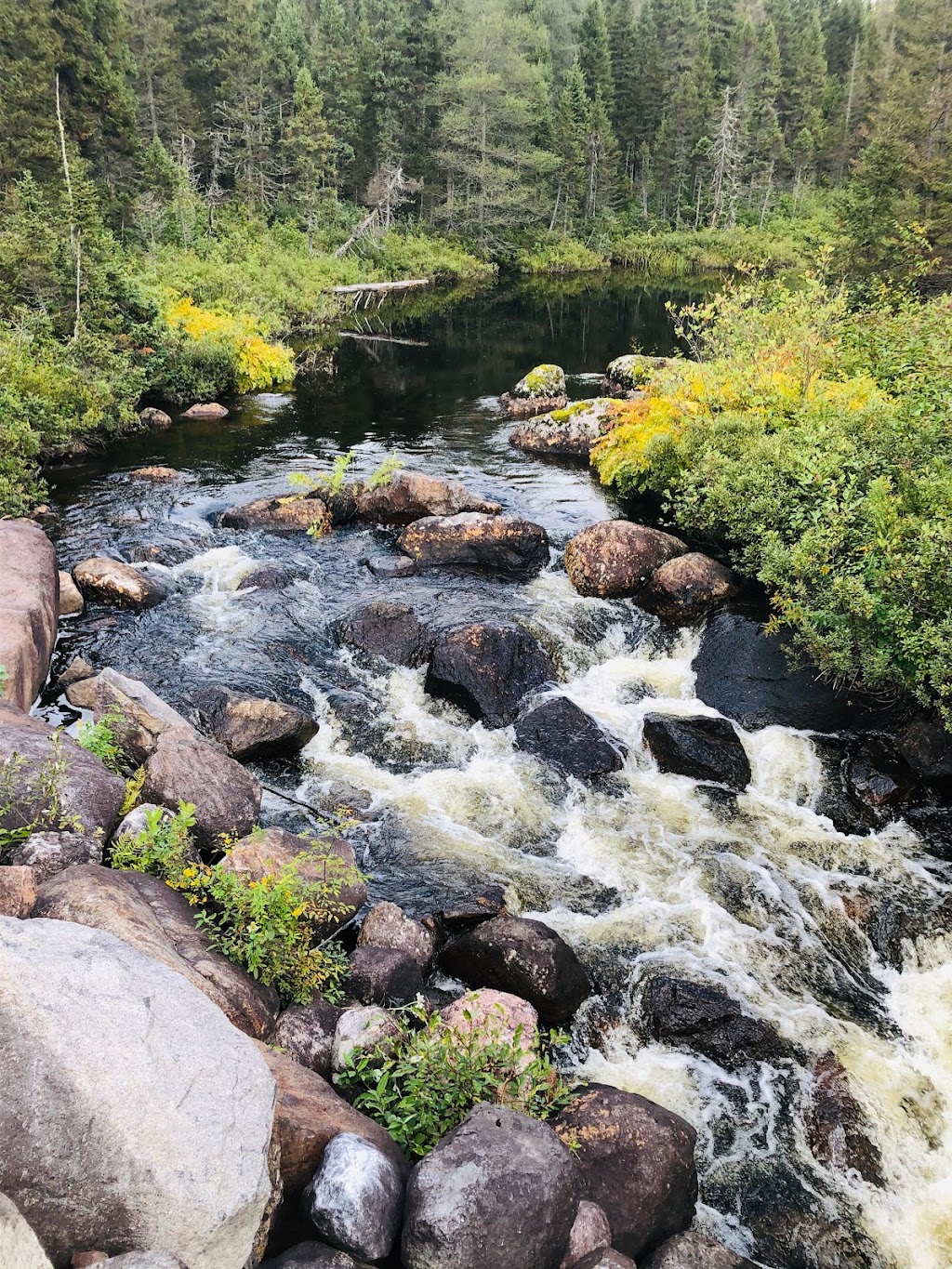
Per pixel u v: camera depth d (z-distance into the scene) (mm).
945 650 8586
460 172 62344
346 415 23781
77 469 18688
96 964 4043
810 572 10492
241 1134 3727
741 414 14445
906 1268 5535
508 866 8555
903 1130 6312
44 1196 3402
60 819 6812
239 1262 3633
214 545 14945
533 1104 5605
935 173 30500
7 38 33500
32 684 9953
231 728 9703
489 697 10742
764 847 8883
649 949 7660
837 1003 7293
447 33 62906
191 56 55844
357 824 8914
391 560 14219
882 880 8414
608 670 11844
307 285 42188
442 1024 5926
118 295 24625
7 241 22328
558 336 35531
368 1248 4227
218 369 25578
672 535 14156
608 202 70750
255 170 52500
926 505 9867
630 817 9297
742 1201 5816
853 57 77938
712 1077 6645
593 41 72062
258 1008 5859
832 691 10352
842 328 16375
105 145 38906
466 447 20625
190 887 6801
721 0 87688
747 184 71438
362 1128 4957
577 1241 4648
